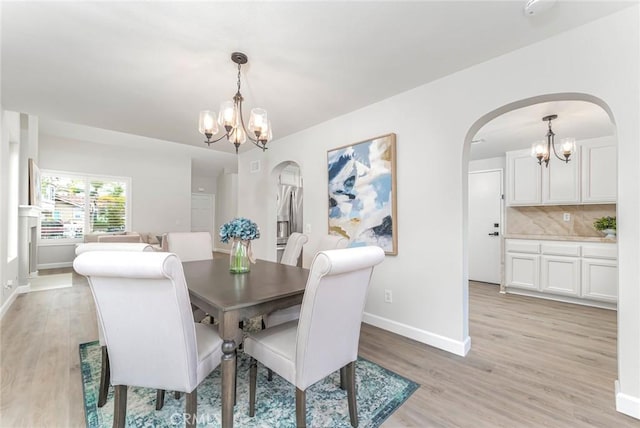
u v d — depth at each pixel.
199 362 1.32
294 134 3.74
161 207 7.68
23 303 3.53
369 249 1.39
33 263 5.25
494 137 3.74
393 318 2.65
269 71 2.20
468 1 1.50
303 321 1.24
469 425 1.46
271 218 4.20
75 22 1.63
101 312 1.20
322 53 1.97
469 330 2.72
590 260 3.51
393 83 2.42
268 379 1.88
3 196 3.13
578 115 2.97
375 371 1.98
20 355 2.18
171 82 2.36
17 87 2.44
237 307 1.30
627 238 1.56
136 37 1.77
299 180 6.71
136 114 3.04
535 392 1.74
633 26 1.56
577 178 3.82
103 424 1.46
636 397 1.52
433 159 2.39
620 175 1.58
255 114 1.93
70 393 1.71
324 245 2.32
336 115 3.12
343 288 1.32
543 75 1.85
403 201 2.59
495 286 4.65
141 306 1.16
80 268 1.08
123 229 7.12
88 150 6.65
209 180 10.04
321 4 1.51
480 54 2.01
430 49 1.94
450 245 2.30
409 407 1.60
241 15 1.59
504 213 4.71
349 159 3.00
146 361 1.23
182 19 1.62
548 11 1.59
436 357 2.18
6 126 3.20
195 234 3.02
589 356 2.20
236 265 2.06
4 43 1.82
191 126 3.44
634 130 1.54
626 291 1.55
